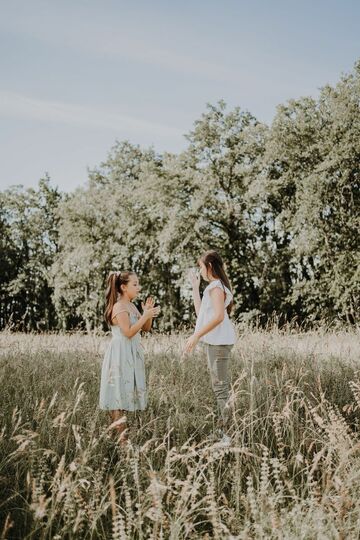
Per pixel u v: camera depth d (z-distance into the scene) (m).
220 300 4.35
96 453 3.46
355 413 4.47
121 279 4.46
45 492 3.06
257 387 4.63
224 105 26.52
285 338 7.14
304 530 2.36
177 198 25.48
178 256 25.27
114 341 4.30
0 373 5.55
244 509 2.96
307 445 3.69
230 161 25.97
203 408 4.55
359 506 2.57
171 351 6.54
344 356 6.41
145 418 4.12
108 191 30.61
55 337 8.52
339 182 21.75
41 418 3.87
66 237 31.19
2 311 37.38
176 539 2.39
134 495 3.01
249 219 26.14
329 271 22.41
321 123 23.80
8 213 38.50
